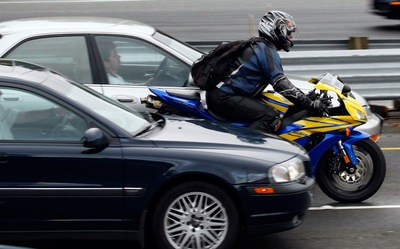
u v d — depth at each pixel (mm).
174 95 9555
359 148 9727
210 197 7336
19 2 31828
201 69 9555
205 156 7328
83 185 7168
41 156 7133
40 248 8039
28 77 7570
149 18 27141
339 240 8430
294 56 14570
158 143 7379
